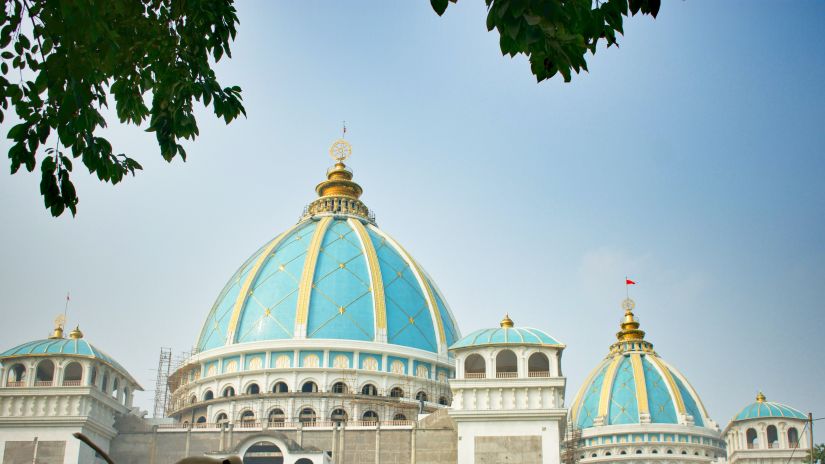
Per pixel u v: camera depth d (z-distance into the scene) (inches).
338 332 4252.0
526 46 672.4
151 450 3523.6
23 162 844.6
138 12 906.7
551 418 3152.1
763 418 5083.7
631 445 5713.6
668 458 5659.5
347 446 3526.1
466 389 3228.3
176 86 924.6
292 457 3282.5
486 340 3331.7
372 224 4886.8
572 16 671.1
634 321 6323.8
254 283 4503.0
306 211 5049.2
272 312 4323.3
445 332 4530.0
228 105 956.6
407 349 4284.0
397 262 4626.0
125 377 3673.7
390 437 3516.2
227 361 4311.0
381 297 4372.5
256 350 4224.9
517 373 3287.4
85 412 3316.9
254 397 4097.0
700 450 5718.5
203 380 4315.9
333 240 4591.5
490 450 3134.8
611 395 5949.8
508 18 646.5
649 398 5861.2
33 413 3309.5
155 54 922.7
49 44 855.1
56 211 858.8
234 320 4375.0
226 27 938.7
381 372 4200.3
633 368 6013.8
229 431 3563.0
